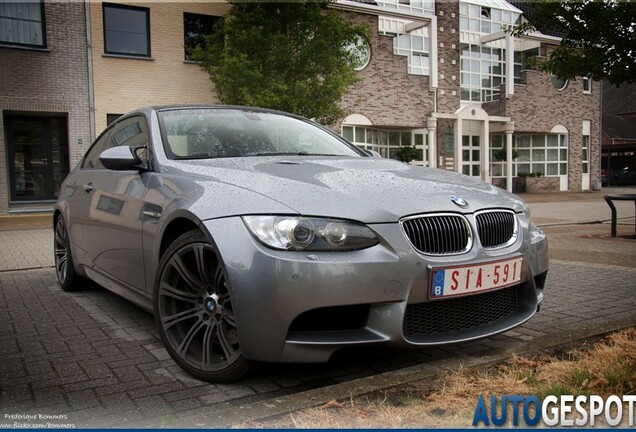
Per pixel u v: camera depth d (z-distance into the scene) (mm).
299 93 13125
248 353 2555
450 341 2746
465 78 25734
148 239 3277
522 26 8969
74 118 15055
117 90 15617
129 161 3463
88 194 4391
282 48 13141
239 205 2689
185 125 3801
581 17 8320
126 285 3727
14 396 2715
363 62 20703
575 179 28531
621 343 3139
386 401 2434
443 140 24109
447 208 2803
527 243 3125
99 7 15281
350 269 2494
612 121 42969
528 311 3158
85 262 4547
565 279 5551
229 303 2723
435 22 22375
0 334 3809
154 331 3861
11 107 14258
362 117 20828
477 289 2781
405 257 2594
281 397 2463
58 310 4488
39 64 14547
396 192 2834
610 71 8266
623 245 8156
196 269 2926
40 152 15266
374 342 2562
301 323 2553
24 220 13148
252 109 4344
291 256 2484
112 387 2818
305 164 3303
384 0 22625
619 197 8992
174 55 16375
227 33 14047
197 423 2256
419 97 22344
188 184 3080
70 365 3164
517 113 25984
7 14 14227
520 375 2686
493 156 27094
